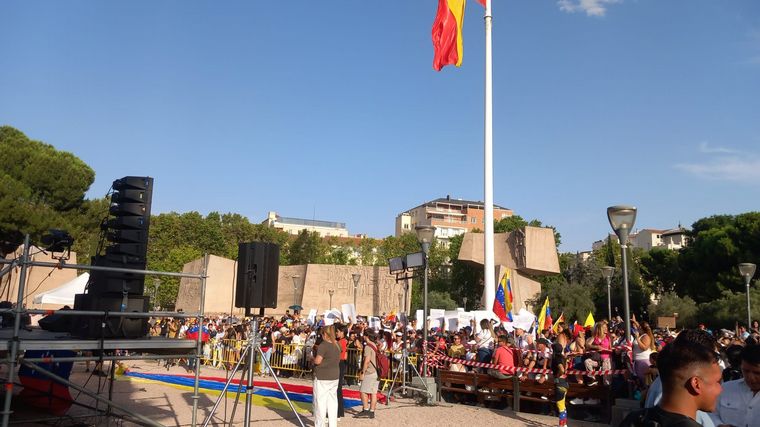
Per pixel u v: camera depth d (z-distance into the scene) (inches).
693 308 1756.9
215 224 3535.9
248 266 355.6
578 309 2074.3
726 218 2524.6
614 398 460.8
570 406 498.9
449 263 3353.8
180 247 3216.0
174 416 449.1
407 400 571.2
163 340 336.8
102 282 340.8
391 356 644.1
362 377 478.9
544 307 829.8
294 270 2324.1
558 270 1824.6
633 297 2203.5
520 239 1825.8
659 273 2386.8
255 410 493.4
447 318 866.8
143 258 349.7
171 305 2827.3
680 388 104.7
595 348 480.1
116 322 329.7
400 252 3659.0
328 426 385.7
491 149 919.0
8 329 412.2
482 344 620.1
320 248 3563.0
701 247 1964.8
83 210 1873.8
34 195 1696.6
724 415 173.3
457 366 580.7
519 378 505.4
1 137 1891.0
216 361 931.3
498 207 5689.0
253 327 353.1
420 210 5836.6
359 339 688.4
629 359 455.2
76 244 1776.6
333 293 2239.2
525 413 502.3
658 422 101.8
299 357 802.8
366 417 470.0
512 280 1801.2
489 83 937.5
